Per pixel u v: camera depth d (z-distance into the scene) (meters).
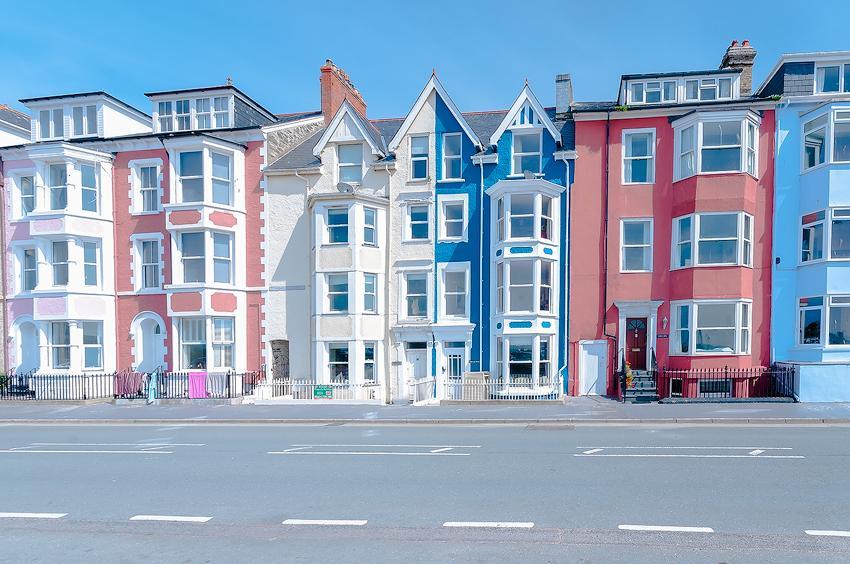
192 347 21.11
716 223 18.30
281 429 14.40
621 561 5.61
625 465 9.36
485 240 20.33
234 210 21.31
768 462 9.44
